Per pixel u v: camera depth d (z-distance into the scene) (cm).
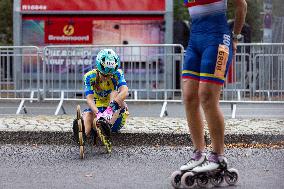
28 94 1591
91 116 966
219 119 693
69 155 932
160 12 1995
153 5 2000
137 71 1537
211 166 690
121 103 962
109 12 2002
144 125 1152
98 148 992
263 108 1571
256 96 1420
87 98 964
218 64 687
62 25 2011
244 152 951
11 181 736
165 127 1122
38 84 1536
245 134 1043
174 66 1530
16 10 2009
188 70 708
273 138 1042
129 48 1536
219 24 692
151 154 941
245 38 2259
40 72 1609
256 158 895
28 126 1139
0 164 853
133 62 1538
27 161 878
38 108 1661
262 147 1010
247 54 1419
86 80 977
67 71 1544
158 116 1438
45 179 748
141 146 1033
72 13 2008
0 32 3166
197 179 689
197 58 705
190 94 705
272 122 1216
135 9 2000
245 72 1419
